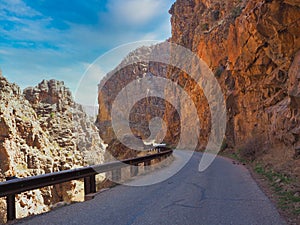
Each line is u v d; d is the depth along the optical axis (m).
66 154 59.12
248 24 18.41
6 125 41.00
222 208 5.87
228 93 30.55
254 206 5.97
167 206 6.11
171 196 7.18
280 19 13.80
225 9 43.78
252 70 21.53
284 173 9.78
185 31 69.88
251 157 17.08
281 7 13.42
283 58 15.77
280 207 5.83
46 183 6.19
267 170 11.49
